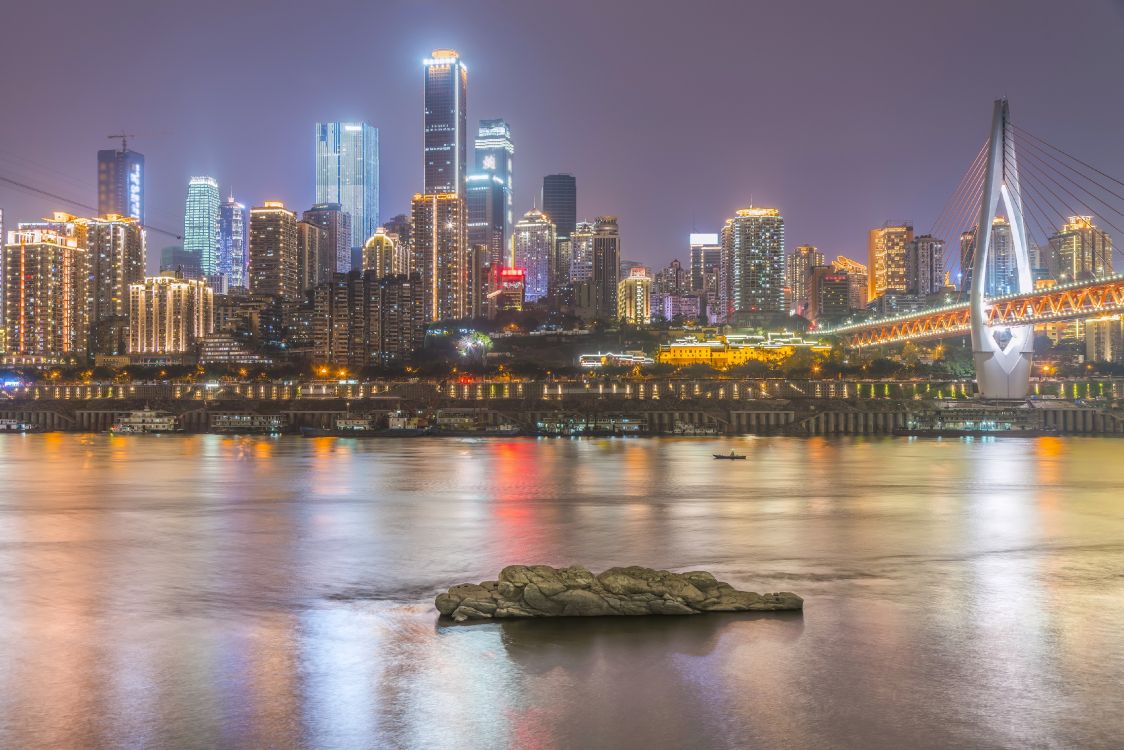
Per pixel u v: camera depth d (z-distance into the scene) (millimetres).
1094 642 55031
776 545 89938
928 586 70750
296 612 63656
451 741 40594
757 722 42594
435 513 112625
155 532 98562
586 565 80875
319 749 39906
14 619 62094
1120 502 121625
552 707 44312
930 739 40875
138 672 50125
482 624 58500
